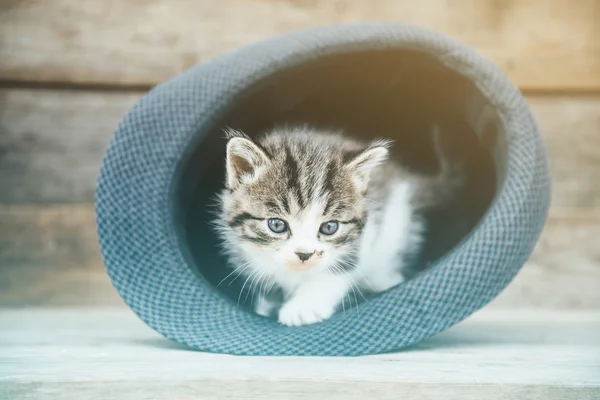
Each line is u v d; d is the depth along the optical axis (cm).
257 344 51
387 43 51
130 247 51
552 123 77
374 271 57
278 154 55
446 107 55
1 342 57
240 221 55
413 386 47
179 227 52
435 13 75
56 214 76
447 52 52
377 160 55
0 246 76
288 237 55
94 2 75
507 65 76
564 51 76
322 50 51
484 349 55
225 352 52
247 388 47
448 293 51
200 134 52
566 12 76
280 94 54
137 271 51
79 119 76
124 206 51
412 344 52
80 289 77
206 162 54
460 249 51
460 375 47
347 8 75
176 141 51
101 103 76
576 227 78
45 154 76
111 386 47
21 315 71
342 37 51
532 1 76
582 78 76
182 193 52
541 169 52
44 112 76
